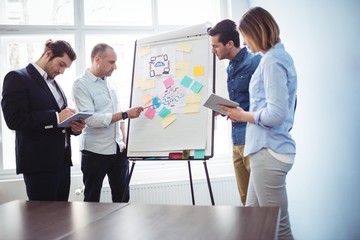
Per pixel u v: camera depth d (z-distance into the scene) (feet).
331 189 6.83
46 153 6.13
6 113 5.86
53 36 10.02
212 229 2.92
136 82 7.50
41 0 10.02
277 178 4.69
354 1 5.78
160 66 7.25
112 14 10.52
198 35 7.04
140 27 10.41
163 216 3.45
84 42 10.03
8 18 9.93
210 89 6.64
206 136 6.43
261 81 4.84
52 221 3.49
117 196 7.95
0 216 3.76
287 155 4.71
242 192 7.31
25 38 9.95
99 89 7.49
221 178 9.80
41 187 6.14
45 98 6.28
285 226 4.71
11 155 9.71
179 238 2.73
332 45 6.47
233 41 6.49
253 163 4.88
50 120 5.98
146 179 9.91
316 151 7.25
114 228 3.11
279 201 4.73
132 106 7.41
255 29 4.78
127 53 10.57
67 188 6.81
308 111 7.45
